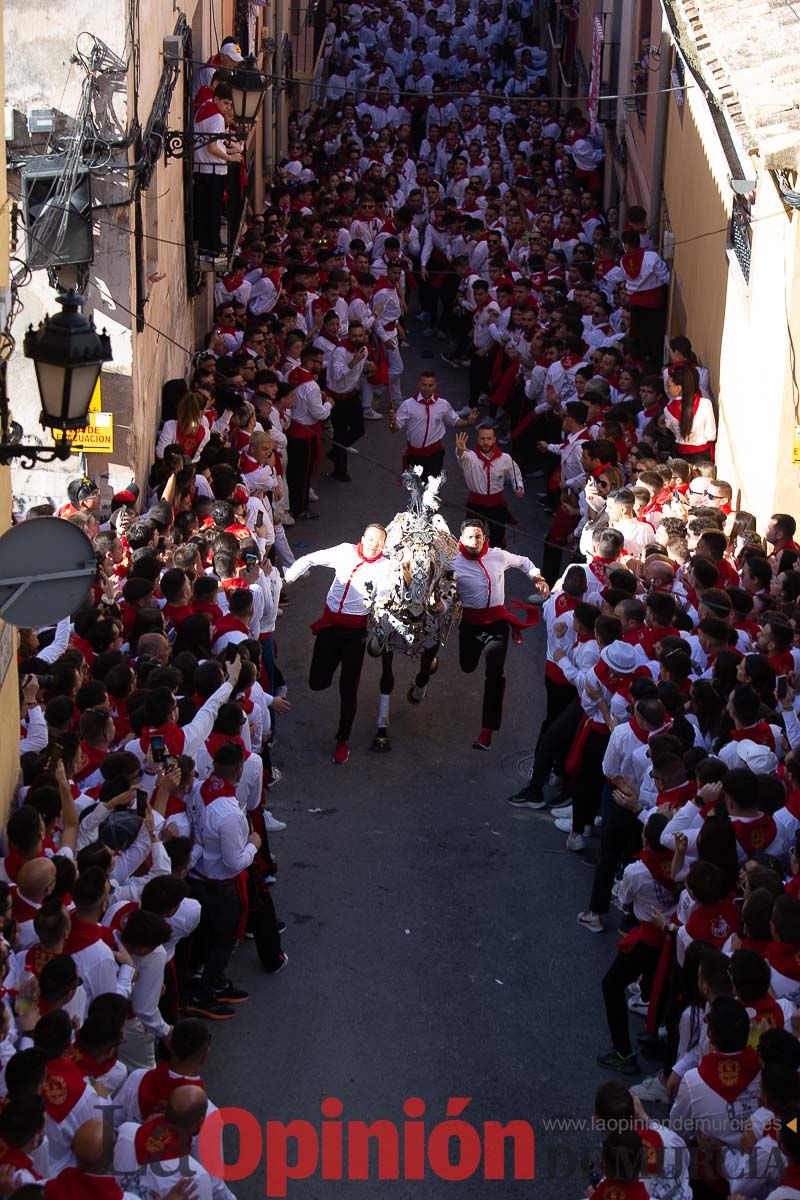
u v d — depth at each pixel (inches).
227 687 363.9
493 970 364.2
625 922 372.5
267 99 984.3
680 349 592.7
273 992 352.8
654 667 399.5
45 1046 239.6
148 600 402.3
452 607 461.4
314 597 577.9
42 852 287.9
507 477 603.5
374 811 435.2
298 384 628.4
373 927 379.6
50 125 438.3
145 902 289.1
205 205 637.3
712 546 444.1
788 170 440.1
